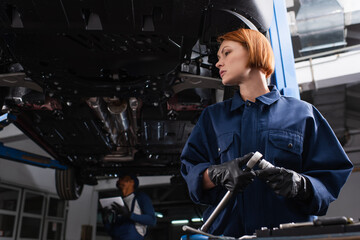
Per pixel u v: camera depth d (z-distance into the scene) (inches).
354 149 290.8
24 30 64.6
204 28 67.2
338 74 191.0
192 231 26.8
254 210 33.9
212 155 40.3
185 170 40.0
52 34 69.8
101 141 134.6
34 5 59.2
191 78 90.8
